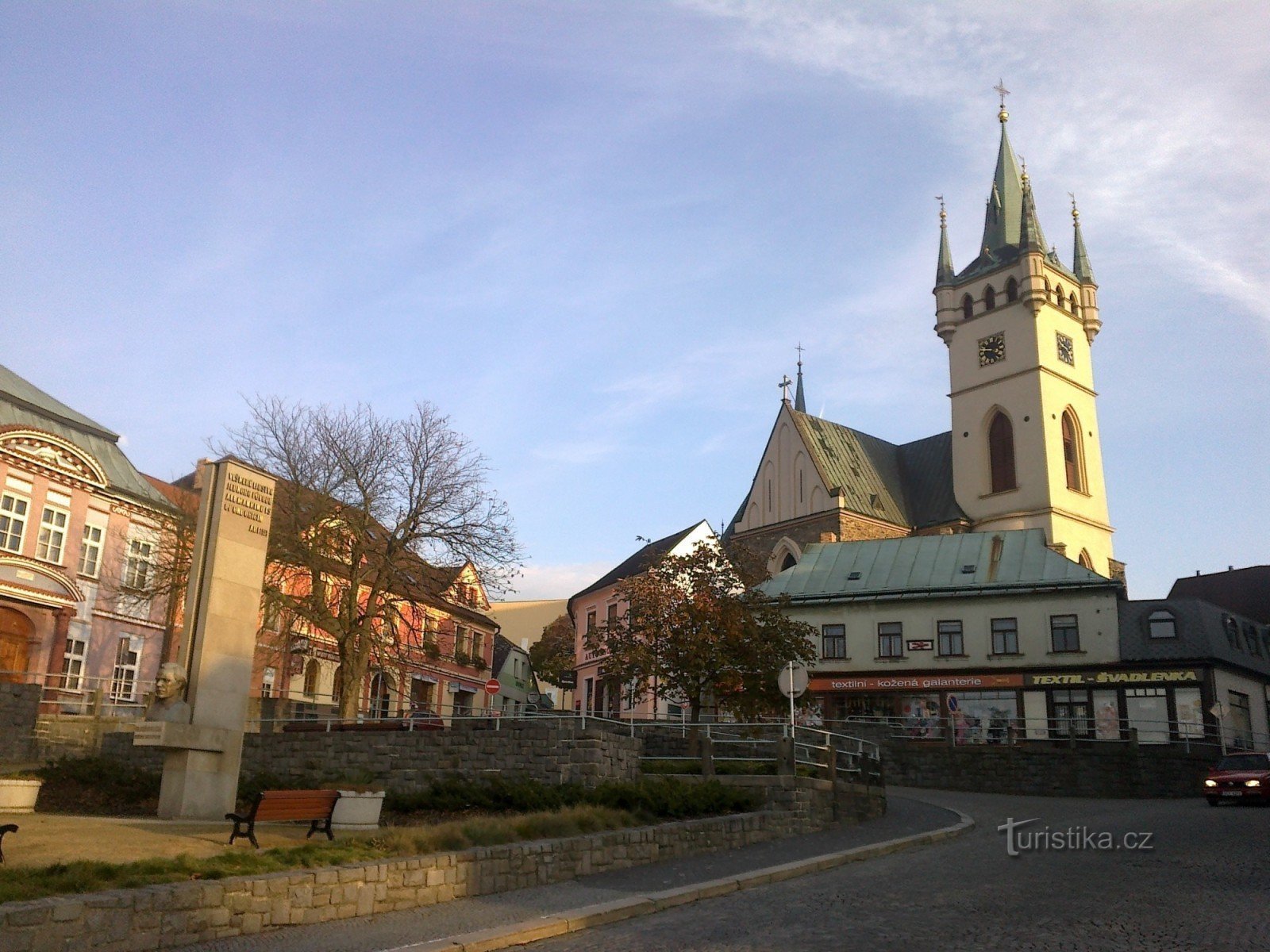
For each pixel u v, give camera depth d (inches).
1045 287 2952.8
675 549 2529.5
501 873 606.9
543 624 4200.3
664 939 488.7
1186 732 1732.3
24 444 1574.8
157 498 1813.5
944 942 458.3
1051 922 493.7
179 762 823.1
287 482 1533.0
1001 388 2974.9
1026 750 1492.4
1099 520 2935.5
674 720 1469.0
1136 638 1831.9
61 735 1268.5
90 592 1674.5
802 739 1364.4
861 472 3019.2
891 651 1991.9
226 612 862.5
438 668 2468.0
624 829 719.7
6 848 584.4
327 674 2111.2
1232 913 500.4
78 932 415.5
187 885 463.2
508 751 980.6
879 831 927.7
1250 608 3004.4
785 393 3068.4
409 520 1551.4
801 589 2166.6
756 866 705.0
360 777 995.3
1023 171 3097.9
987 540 2135.8
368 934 487.5
